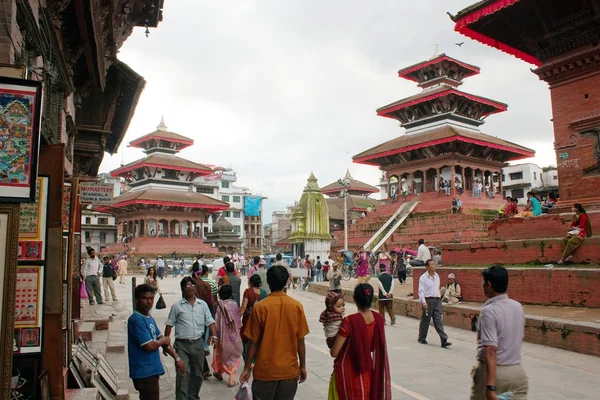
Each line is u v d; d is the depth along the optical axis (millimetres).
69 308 6805
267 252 106750
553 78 17922
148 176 71500
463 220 45156
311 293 27562
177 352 7246
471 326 13906
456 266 16797
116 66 17406
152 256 63344
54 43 9055
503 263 15586
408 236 46656
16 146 4238
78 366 7238
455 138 47594
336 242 54781
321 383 8648
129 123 22625
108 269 20969
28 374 5531
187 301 7453
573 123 17094
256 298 9266
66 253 6844
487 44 19469
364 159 56594
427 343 12305
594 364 9562
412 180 54750
